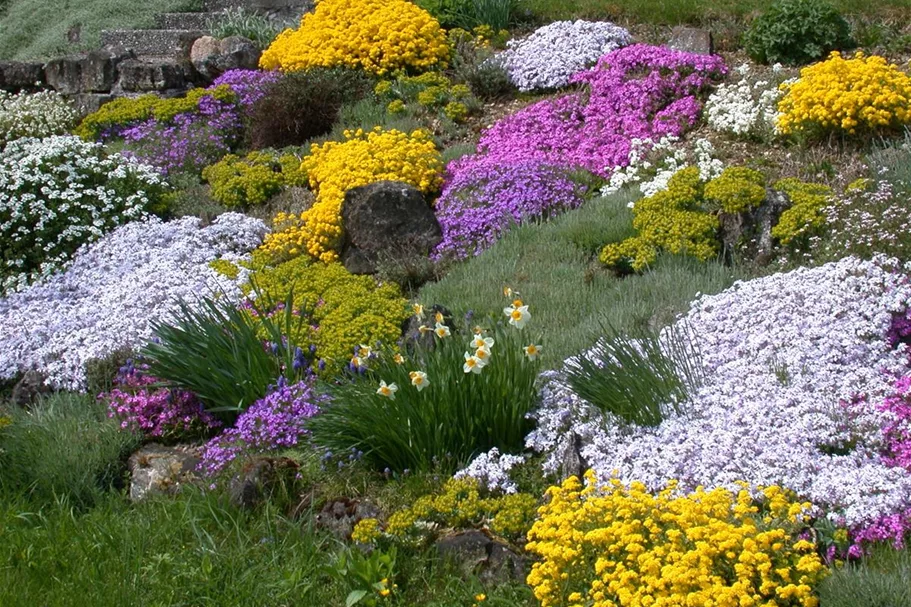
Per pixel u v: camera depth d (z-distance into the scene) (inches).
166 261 222.2
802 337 177.8
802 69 235.5
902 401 167.8
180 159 257.6
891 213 193.8
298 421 179.9
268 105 261.9
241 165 249.3
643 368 173.6
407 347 191.8
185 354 188.9
